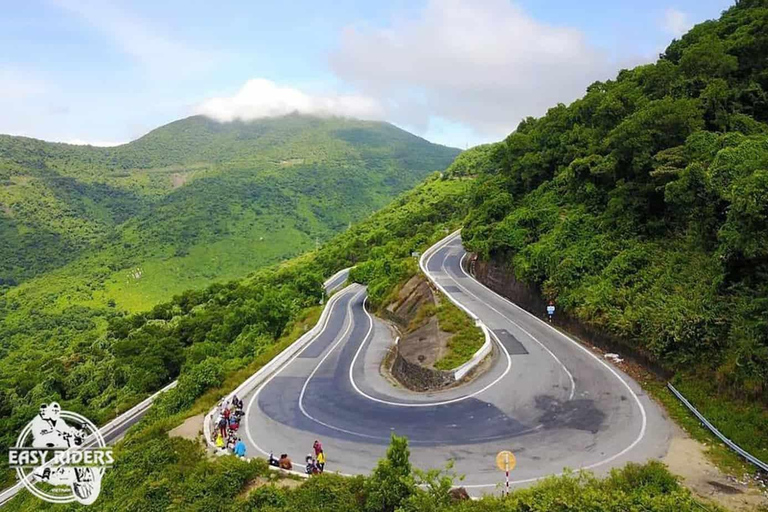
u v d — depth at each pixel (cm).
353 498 1683
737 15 4344
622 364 2677
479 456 1923
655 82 3975
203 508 1822
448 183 13775
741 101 3450
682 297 2481
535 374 2662
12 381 6500
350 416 2580
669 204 3064
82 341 9031
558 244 3622
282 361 3856
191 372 3650
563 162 4684
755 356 1961
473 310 3931
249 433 2455
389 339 4484
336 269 9769
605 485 1499
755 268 2230
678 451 1820
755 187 2064
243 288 9162
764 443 1764
